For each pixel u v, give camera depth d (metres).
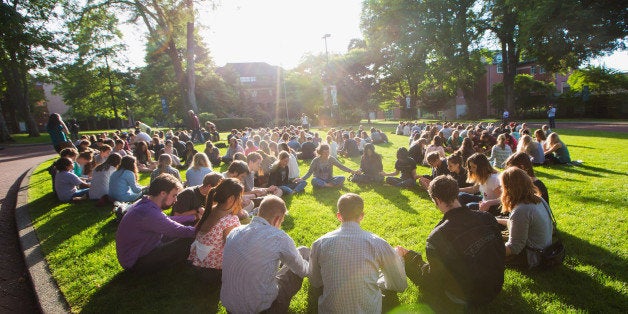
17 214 6.28
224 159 11.86
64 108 63.59
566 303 2.98
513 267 3.56
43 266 4.11
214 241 3.24
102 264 4.12
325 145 7.58
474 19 31.38
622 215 4.99
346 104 48.09
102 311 3.21
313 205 6.26
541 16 23.78
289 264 2.74
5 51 24.41
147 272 3.62
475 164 4.47
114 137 14.15
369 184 7.75
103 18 25.31
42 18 23.98
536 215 3.20
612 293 3.09
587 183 6.94
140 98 44.84
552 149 9.10
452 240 2.70
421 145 10.31
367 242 2.52
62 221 5.75
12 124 40.75
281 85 55.06
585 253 3.86
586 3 23.95
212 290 3.46
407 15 32.19
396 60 35.91
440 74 33.12
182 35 27.66
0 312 3.38
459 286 2.76
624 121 28.30
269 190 6.64
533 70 48.03
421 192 6.80
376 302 2.55
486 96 48.03
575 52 26.64
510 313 2.87
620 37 24.55
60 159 7.03
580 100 35.19
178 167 10.77
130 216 3.51
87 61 37.28
